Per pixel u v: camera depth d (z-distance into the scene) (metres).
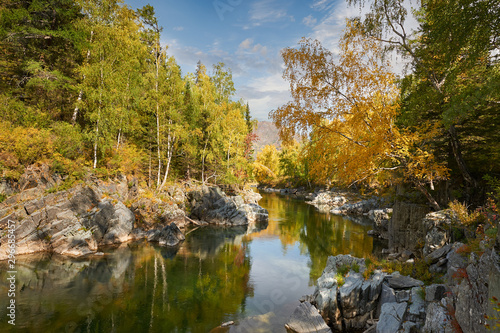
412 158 11.52
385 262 12.29
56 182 19.17
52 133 20.70
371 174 12.52
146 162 30.23
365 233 25.66
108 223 20.11
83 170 20.69
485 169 13.38
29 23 22.61
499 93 7.98
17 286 12.39
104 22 24.88
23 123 20.44
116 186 23.00
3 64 21.23
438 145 15.17
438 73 12.50
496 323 4.26
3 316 9.75
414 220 16.05
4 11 20.20
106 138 22.84
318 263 17.00
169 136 29.86
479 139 13.25
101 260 16.38
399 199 17.77
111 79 23.16
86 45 23.64
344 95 11.36
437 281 9.38
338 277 10.59
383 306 8.53
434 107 14.05
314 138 12.05
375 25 10.23
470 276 5.84
